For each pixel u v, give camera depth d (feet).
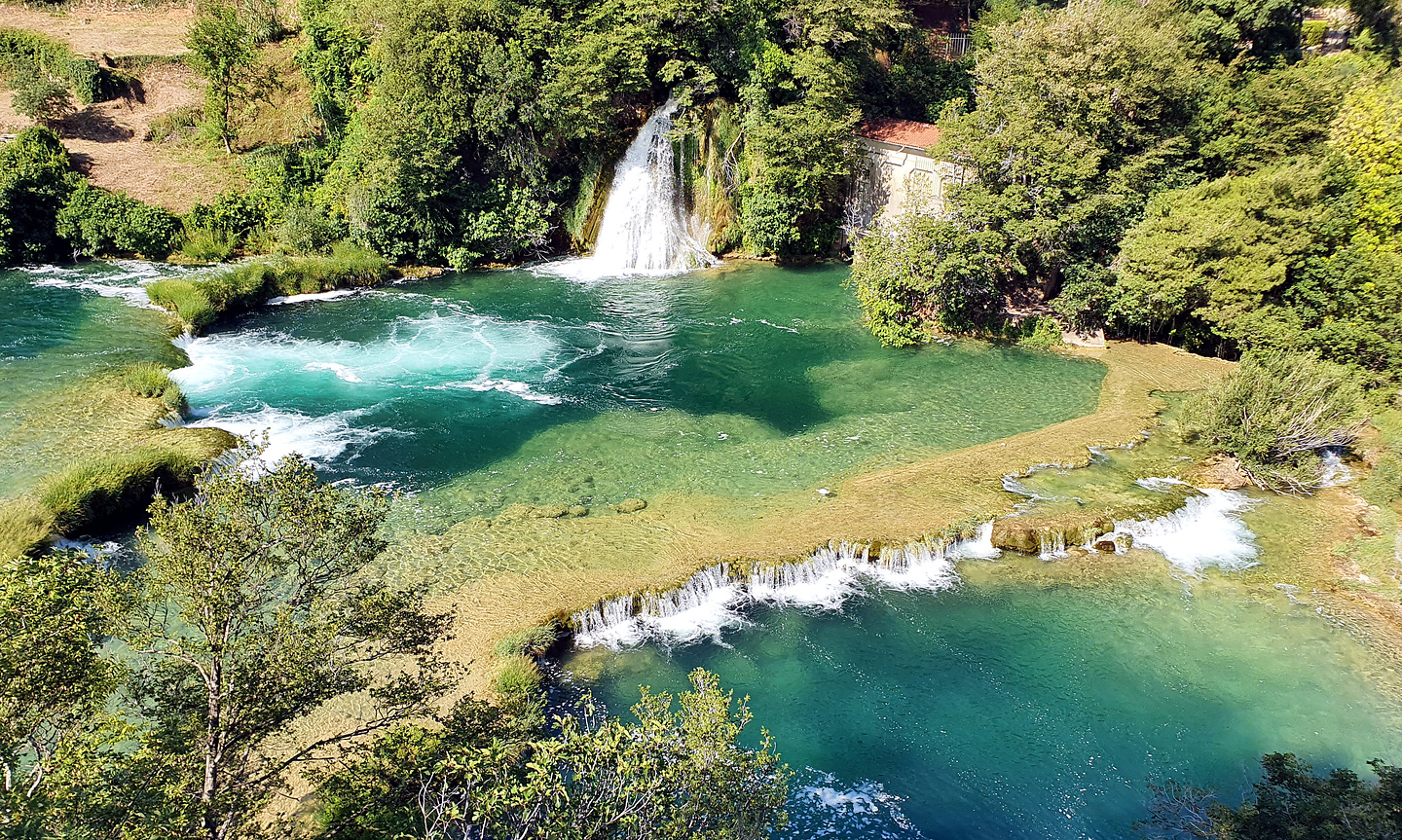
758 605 85.20
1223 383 113.09
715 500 99.60
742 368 138.41
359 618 48.55
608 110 184.24
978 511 95.76
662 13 183.21
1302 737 70.64
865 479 103.96
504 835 43.24
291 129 194.70
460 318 157.17
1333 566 91.20
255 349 139.13
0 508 86.74
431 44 171.83
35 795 34.30
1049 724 72.08
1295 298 128.26
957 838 62.34
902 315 150.10
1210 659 79.00
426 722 65.00
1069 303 143.74
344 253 172.55
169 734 41.65
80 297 147.23
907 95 210.38
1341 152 136.46
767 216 187.32
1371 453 108.17
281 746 62.54
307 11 208.13
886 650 79.77
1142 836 62.34
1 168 162.30
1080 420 119.65
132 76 196.95
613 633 80.43
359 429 114.52
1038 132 141.08
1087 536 93.56
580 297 170.81
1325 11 261.85
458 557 87.30
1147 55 147.64
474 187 184.65
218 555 42.50
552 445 112.57
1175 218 134.92
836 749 69.31
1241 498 103.19
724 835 43.06
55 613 39.29
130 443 102.27
